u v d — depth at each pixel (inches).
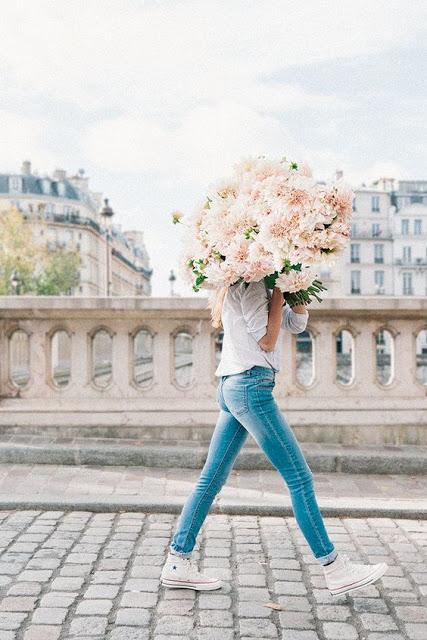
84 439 262.4
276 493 214.1
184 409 265.4
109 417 266.2
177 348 3213.6
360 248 3631.9
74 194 3708.2
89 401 268.4
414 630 125.0
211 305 149.5
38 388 270.2
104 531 181.5
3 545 168.9
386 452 249.1
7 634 121.0
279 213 125.7
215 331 269.0
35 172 3779.5
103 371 1348.4
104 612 130.4
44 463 247.4
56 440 259.8
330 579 135.3
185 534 141.7
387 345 2250.2
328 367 268.8
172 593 140.2
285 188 127.0
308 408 265.1
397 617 130.5
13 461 247.8
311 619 129.0
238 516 199.3
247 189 133.4
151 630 123.4
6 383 270.5
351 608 134.3
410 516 197.0
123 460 246.7
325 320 268.4
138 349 2834.6
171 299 261.6
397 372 271.6
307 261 126.7
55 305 262.1
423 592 142.8
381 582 148.2
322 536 135.3
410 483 230.7
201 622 126.8
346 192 127.0
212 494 142.3
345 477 238.7
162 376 269.7
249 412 134.6
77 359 269.9
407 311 266.4
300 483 135.6
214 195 138.7
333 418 265.1
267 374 135.7
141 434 266.2
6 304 263.9
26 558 159.9
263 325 135.3
